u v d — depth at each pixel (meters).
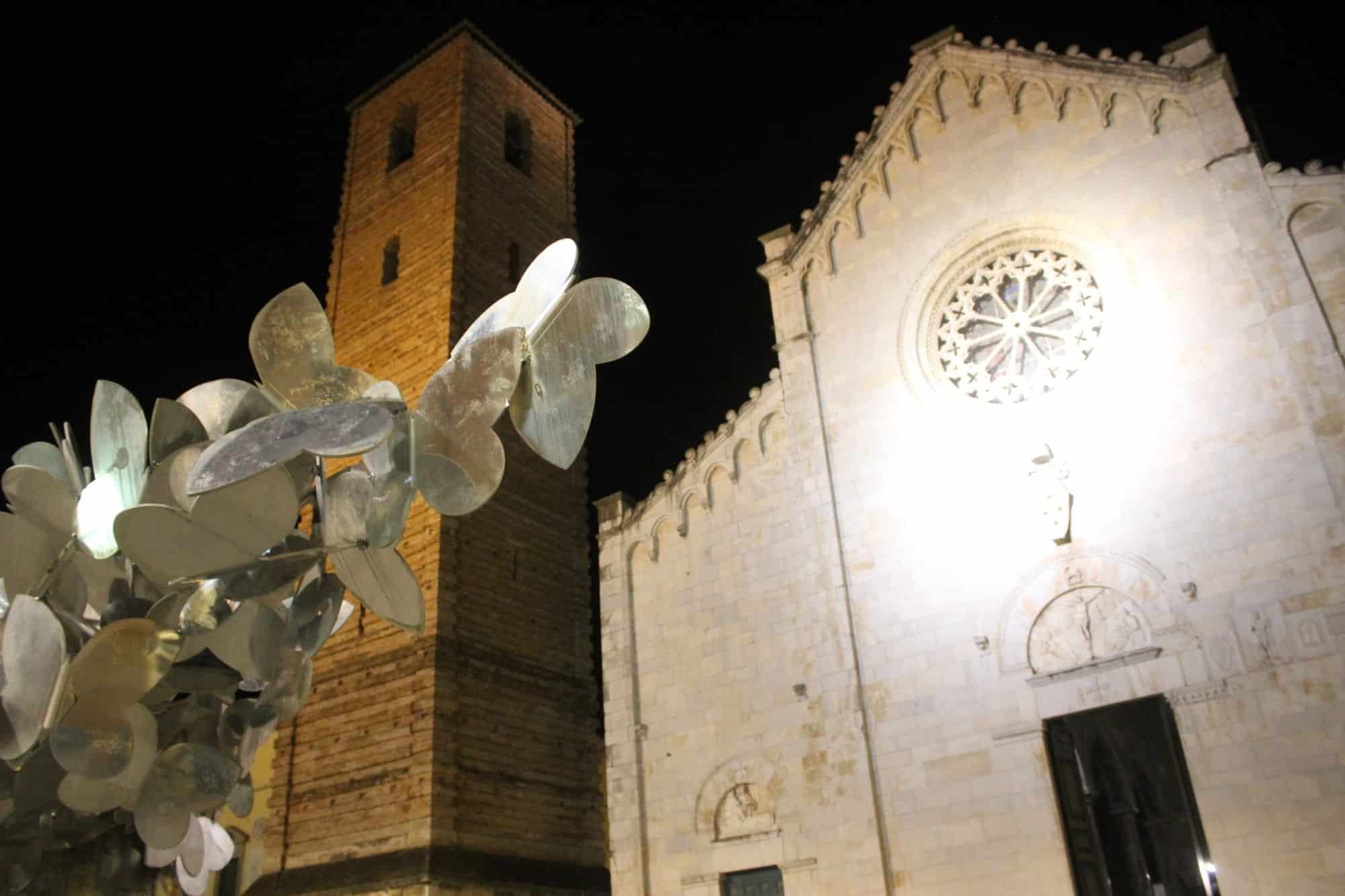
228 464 3.90
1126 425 24.66
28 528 4.64
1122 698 22.80
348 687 35.91
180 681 4.82
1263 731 21.25
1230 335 23.97
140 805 4.34
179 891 5.36
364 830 32.97
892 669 25.91
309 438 3.96
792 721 26.95
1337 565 21.48
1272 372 23.27
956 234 28.53
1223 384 23.73
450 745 32.91
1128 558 23.72
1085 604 23.95
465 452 4.50
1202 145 25.56
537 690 37.06
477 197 43.81
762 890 26.20
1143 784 35.53
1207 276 24.62
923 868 23.98
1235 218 24.61
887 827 24.73
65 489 4.88
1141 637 23.06
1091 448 24.94
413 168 45.84
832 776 25.78
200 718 4.94
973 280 28.12
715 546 30.03
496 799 33.78
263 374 5.01
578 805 37.06
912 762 24.92
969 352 27.61
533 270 4.82
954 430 27.00
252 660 4.75
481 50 48.16
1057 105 27.91
